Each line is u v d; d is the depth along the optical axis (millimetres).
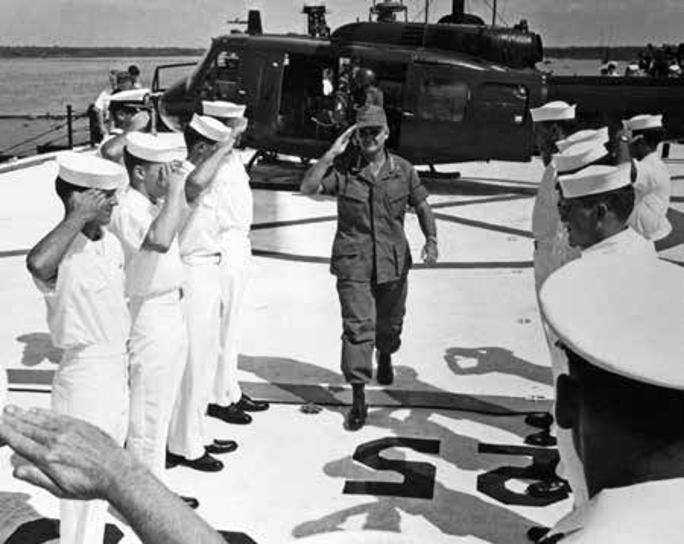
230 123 5449
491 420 5891
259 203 13266
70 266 3744
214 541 1119
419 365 6844
